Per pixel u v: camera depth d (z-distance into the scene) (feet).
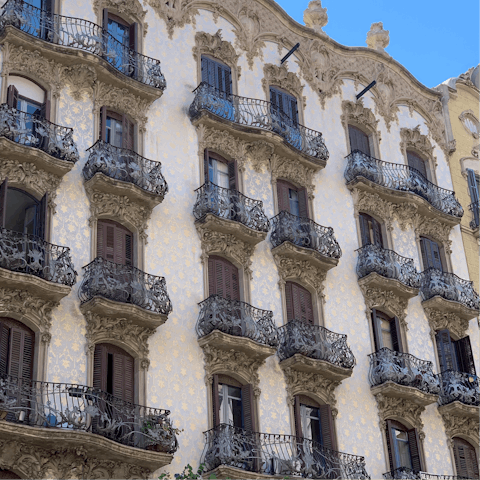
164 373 89.51
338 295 109.81
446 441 111.24
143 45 107.24
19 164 88.28
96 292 85.66
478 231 132.98
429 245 126.21
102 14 104.99
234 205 101.76
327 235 109.19
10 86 91.15
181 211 99.71
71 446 77.46
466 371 117.08
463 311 120.06
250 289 101.14
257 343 94.43
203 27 114.93
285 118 115.03
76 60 97.50
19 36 94.17
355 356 107.24
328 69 127.13
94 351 86.28
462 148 140.26
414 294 115.03
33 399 79.92
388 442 104.88
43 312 83.76
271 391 96.89
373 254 113.09
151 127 102.32
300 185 114.11
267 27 122.11
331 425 100.12
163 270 94.89
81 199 92.22
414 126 135.03
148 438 82.79
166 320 90.27
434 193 127.85
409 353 111.86
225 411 93.50
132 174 94.63
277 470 90.58
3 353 80.74
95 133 97.04
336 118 124.26
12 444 75.77
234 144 108.27
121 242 93.81
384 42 138.10
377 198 120.98
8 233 83.10
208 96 106.73
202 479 85.66
